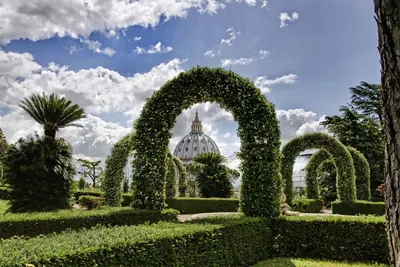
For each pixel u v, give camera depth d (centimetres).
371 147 2030
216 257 421
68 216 521
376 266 491
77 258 249
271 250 573
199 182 1736
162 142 673
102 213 560
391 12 152
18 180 760
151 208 648
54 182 775
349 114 2142
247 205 609
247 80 648
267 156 616
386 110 159
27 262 220
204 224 459
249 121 629
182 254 359
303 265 492
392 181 158
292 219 582
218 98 662
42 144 777
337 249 544
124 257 287
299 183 1933
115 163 1057
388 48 154
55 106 823
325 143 1288
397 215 155
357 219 546
